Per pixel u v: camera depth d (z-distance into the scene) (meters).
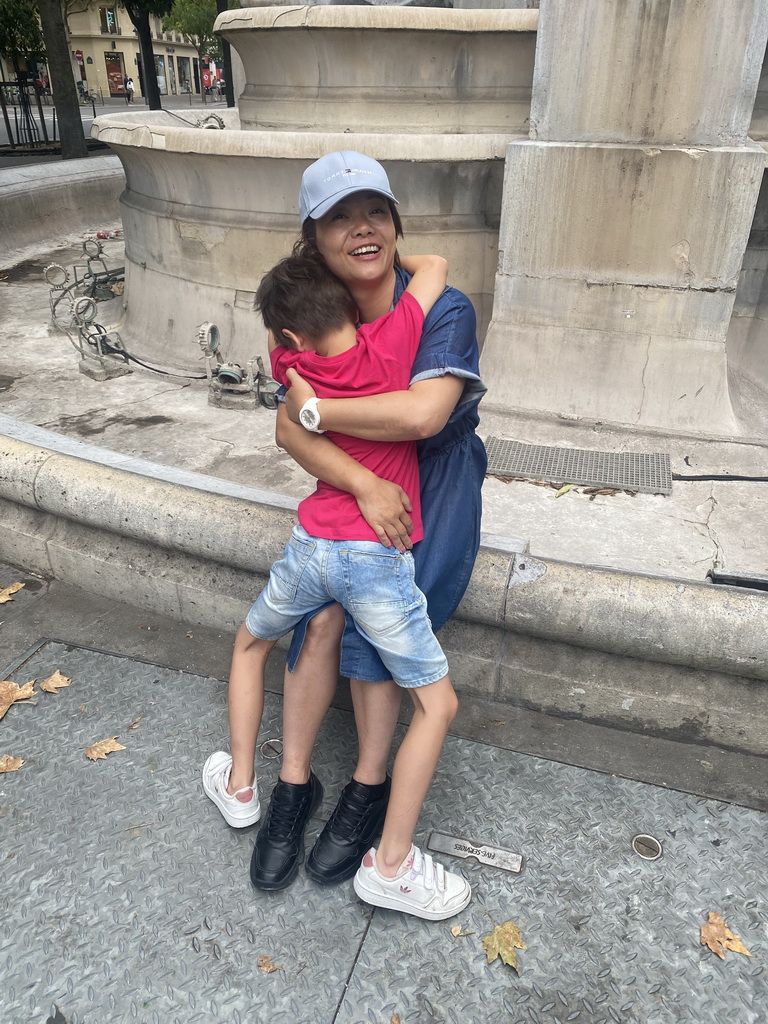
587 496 3.97
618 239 4.35
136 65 63.94
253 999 1.78
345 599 1.87
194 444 4.46
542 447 4.42
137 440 4.50
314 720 2.07
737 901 1.99
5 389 5.27
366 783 2.08
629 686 2.45
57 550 3.14
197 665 2.78
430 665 1.88
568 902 1.99
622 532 3.66
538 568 2.42
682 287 4.38
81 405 5.01
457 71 5.51
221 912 1.97
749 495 3.99
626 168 4.16
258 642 2.14
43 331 6.53
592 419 4.70
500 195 4.92
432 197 4.88
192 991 1.79
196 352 5.67
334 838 2.04
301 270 1.80
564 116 4.20
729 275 4.28
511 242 4.54
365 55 5.42
